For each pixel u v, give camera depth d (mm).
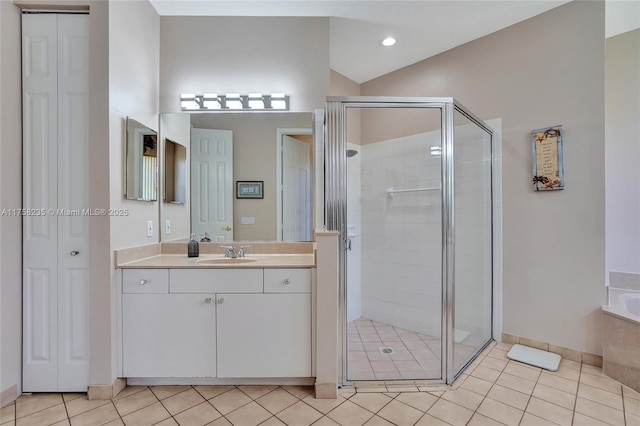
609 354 1900
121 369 1776
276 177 2363
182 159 2332
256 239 2361
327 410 1604
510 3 2113
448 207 1979
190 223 2340
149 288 1780
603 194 1997
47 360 1734
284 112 2350
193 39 2328
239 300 1790
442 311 1945
